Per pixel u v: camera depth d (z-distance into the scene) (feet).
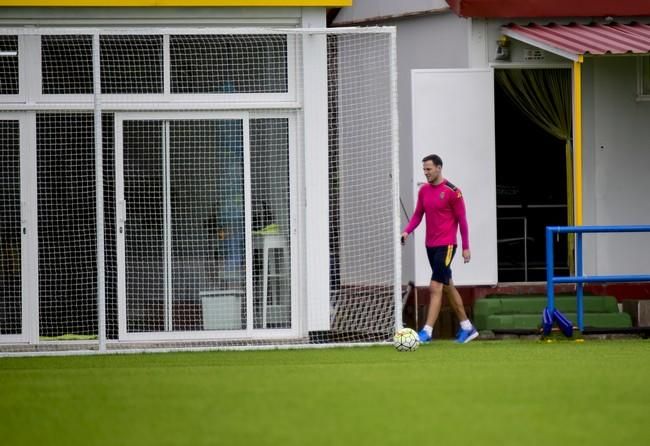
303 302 183.73
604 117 207.82
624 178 208.64
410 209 212.84
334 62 210.18
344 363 148.97
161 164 182.91
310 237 183.73
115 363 155.84
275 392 119.55
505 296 198.49
